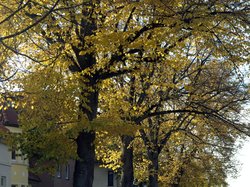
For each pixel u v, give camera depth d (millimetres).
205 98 25953
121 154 27188
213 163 41031
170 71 22703
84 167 18406
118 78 23859
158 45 16328
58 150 17422
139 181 32906
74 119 16906
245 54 16875
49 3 15375
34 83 16453
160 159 38250
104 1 15820
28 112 17672
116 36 15766
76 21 15703
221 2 15516
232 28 16625
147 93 23469
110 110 20625
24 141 18234
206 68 24281
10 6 15055
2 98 16859
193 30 15555
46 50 17109
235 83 25094
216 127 27625
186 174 41562
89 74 17594
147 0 15258
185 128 29641
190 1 15289
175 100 24750
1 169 38406
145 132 28750
